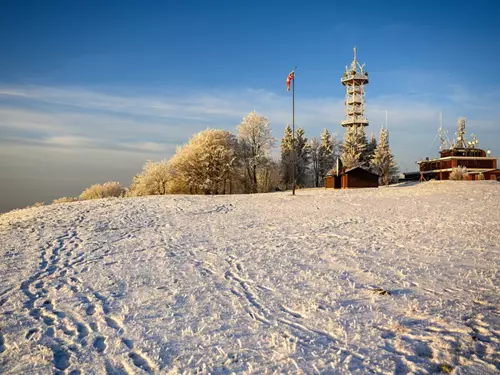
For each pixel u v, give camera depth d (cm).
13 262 1127
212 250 1216
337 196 2920
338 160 4828
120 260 1120
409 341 540
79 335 619
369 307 677
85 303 767
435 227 1453
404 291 753
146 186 5125
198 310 703
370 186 4516
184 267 1018
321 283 830
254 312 683
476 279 809
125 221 1841
